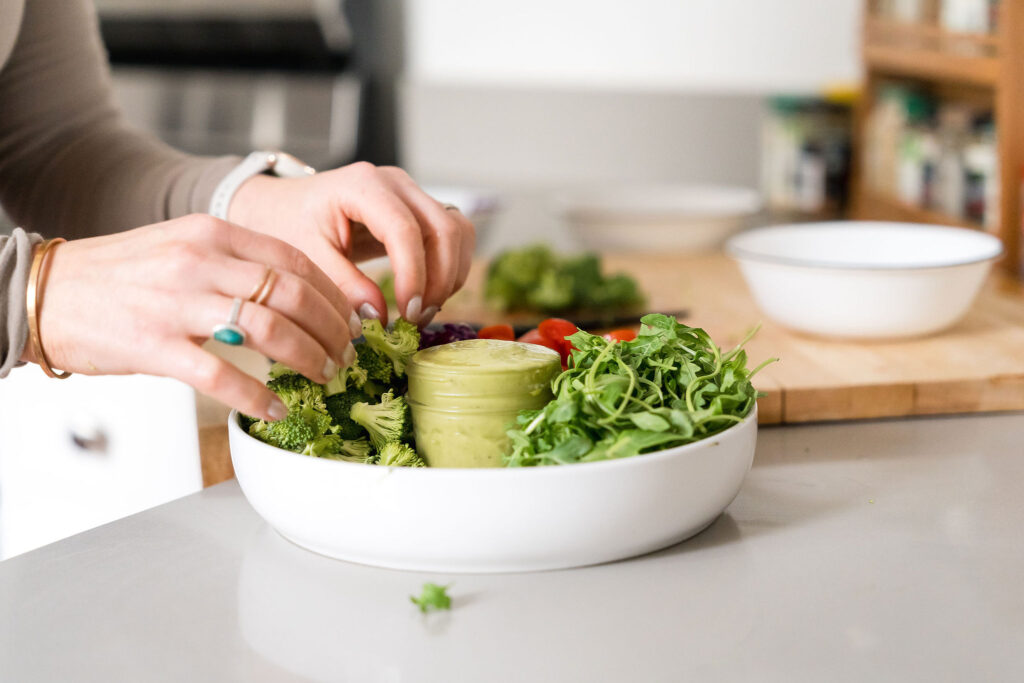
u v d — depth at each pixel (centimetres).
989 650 58
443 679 57
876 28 214
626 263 181
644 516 68
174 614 66
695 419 70
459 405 73
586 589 67
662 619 63
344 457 77
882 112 217
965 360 113
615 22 281
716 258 184
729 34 274
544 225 242
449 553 68
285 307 67
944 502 81
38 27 127
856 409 105
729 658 58
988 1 159
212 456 104
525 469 65
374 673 58
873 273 115
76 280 70
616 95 285
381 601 66
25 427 118
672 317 76
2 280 71
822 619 62
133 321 67
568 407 67
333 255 91
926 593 66
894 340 123
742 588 67
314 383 76
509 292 147
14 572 73
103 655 61
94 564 74
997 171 160
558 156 294
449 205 100
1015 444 96
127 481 112
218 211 106
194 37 289
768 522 78
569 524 67
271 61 293
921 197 194
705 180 286
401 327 84
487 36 292
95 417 112
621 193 217
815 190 237
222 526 81
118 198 123
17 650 62
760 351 121
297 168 111
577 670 57
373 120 302
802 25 269
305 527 71
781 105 245
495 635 62
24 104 129
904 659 58
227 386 66
